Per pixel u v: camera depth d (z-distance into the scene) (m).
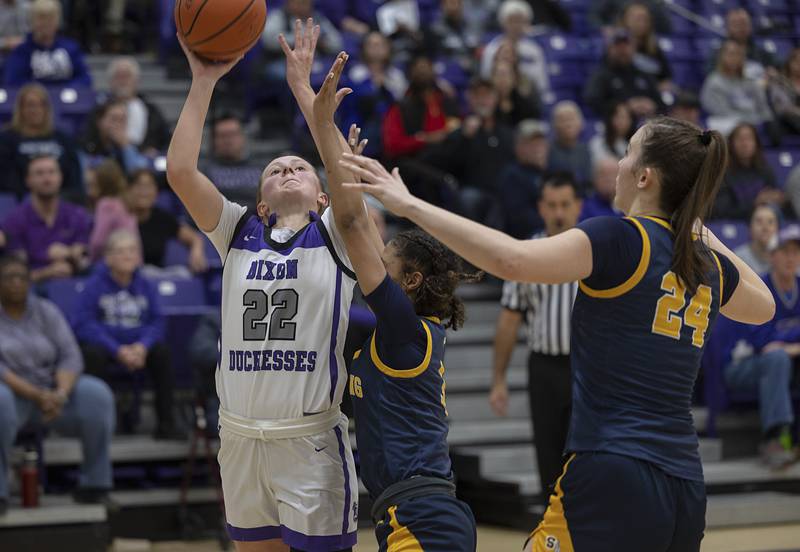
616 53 20.86
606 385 5.87
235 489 7.21
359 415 6.71
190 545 13.30
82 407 12.86
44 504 12.97
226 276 7.23
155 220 15.97
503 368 12.41
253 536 7.26
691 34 24.95
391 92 19.72
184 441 14.00
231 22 6.82
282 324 6.97
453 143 17.97
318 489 6.93
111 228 15.30
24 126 16.56
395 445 6.50
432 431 6.57
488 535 13.54
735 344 15.30
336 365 7.03
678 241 5.89
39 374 12.97
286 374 6.94
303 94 7.11
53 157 15.43
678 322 5.91
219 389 7.27
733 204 17.97
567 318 11.15
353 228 6.31
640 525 5.74
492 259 5.46
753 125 19.80
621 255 5.79
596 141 18.58
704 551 12.60
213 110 20.42
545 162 17.27
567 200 11.74
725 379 15.38
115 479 14.05
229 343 7.13
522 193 16.83
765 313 6.56
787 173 20.34
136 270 14.20
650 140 6.06
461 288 17.41
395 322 6.39
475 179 17.97
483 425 15.17
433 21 24.36
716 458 15.27
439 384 6.68
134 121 18.34
